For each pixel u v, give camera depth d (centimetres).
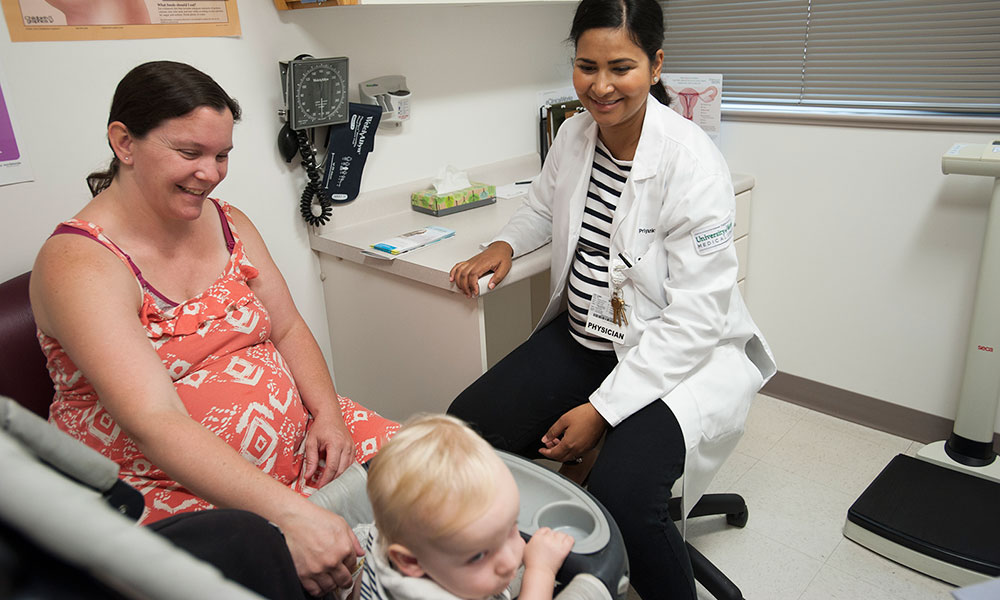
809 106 224
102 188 128
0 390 124
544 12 247
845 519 188
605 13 136
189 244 127
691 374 148
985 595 72
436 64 219
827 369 237
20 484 33
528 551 95
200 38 168
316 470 131
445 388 185
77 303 105
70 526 32
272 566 83
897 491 188
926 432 220
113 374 103
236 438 120
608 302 158
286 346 147
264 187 189
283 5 179
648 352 143
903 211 207
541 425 162
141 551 33
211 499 101
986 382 186
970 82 192
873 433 227
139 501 64
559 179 167
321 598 101
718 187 142
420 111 219
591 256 162
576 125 167
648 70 142
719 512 181
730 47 238
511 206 223
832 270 226
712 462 150
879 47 205
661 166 146
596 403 144
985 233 177
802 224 228
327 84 184
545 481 111
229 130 117
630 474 134
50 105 149
